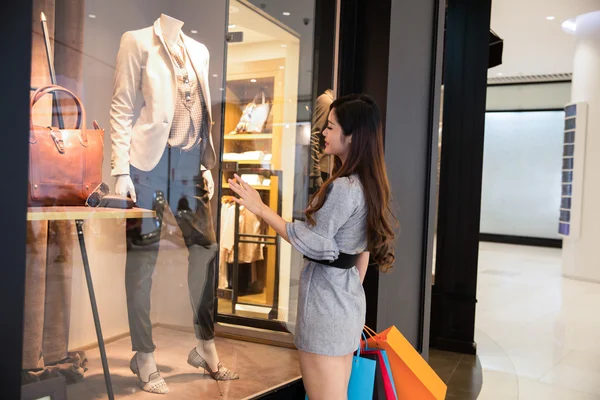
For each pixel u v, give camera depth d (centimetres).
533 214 1367
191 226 208
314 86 264
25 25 130
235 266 229
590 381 383
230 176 225
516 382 374
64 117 159
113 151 177
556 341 493
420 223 333
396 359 226
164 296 199
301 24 253
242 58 226
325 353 187
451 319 447
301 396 256
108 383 178
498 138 1400
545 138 1349
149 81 189
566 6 752
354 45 279
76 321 168
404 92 298
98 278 174
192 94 205
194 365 210
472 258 439
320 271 192
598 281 842
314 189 271
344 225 190
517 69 1176
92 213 169
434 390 229
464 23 440
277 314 249
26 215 134
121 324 182
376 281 276
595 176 852
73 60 163
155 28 191
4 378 136
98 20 171
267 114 240
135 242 186
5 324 136
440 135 449
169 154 198
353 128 191
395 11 280
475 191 437
